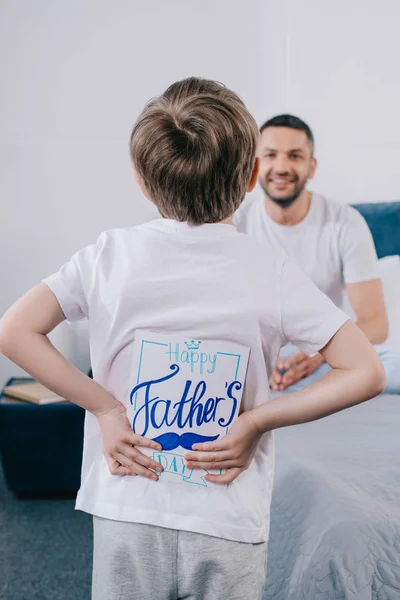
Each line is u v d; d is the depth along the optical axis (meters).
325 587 1.38
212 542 1.06
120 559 1.10
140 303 1.10
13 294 3.09
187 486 1.09
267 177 2.70
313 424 2.09
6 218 3.05
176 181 1.11
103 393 1.13
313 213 2.77
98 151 3.02
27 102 2.99
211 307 1.09
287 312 1.09
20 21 2.95
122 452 1.10
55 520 2.54
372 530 1.45
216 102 1.11
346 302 2.83
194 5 2.96
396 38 2.97
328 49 2.98
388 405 2.27
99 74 2.98
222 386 1.09
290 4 2.96
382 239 2.88
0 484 2.89
